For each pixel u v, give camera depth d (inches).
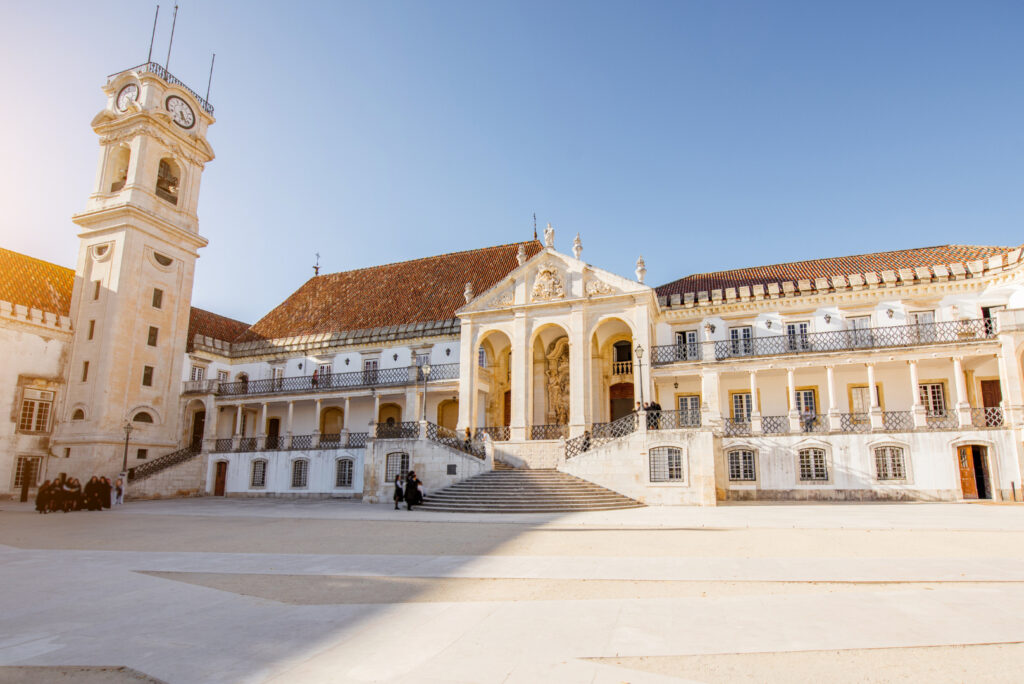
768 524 656.4
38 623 284.5
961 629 258.4
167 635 262.7
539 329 1216.8
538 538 577.6
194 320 1729.8
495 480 981.2
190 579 389.7
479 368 1301.7
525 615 290.5
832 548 486.0
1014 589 331.9
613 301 1174.3
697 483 912.3
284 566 434.3
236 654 235.9
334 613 298.0
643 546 515.8
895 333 1122.7
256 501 1234.6
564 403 1304.1
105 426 1344.7
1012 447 935.7
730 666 217.3
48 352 1396.4
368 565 434.3
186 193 1609.3
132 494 1286.9
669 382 1252.5
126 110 1521.9
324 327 1631.4
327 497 1275.8
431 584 368.5
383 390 1352.1
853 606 299.9
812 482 1037.8
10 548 546.3
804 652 232.1
